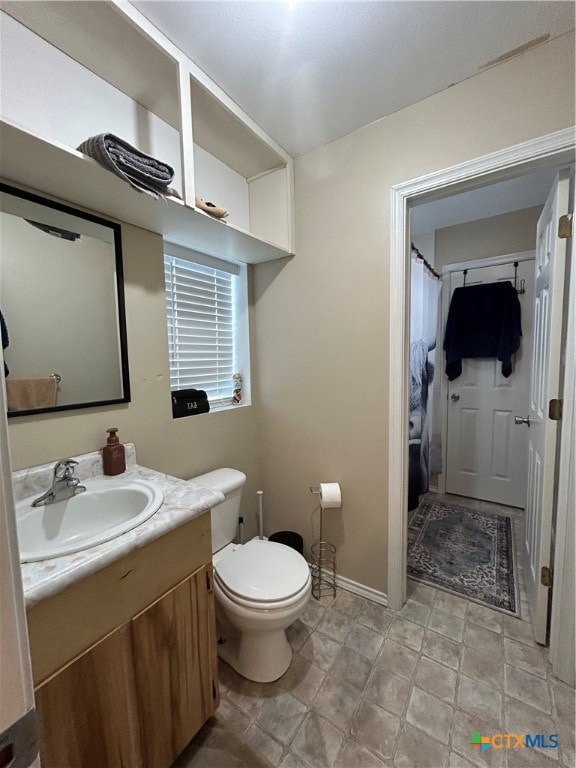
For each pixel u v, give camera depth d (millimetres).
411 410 2582
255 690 1237
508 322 2672
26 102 1029
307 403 1844
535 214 2592
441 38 1094
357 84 1279
